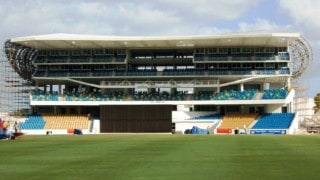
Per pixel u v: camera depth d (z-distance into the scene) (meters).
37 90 113.81
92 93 110.19
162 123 105.88
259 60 107.31
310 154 35.59
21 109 115.38
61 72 111.19
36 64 111.25
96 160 31.38
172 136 77.19
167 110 106.31
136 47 108.44
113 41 101.19
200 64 110.56
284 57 107.69
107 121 106.81
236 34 97.12
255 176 22.97
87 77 110.25
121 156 34.53
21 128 102.75
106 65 111.44
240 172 24.50
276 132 97.31
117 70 110.81
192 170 25.47
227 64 109.62
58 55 111.56
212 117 105.50
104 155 35.56
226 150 40.41
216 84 107.69
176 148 43.44
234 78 109.44
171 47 108.19
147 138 67.94
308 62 113.00
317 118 124.44
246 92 105.94
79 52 111.19
